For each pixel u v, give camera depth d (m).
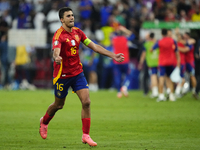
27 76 65.38
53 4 70.00
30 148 20.00
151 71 51.00
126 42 51.62
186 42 50.28
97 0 80.38
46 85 66.19
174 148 20.02
